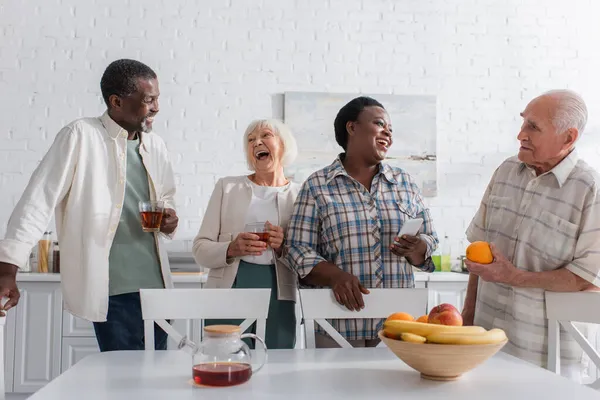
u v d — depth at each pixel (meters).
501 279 1.77
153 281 1.99
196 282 3.15
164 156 2.13
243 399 1.08
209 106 3.73
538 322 1.82
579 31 3.95
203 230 2.20
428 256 1.95
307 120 3.73
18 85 3.65
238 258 2.08
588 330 1.91
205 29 3.75
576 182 1.82
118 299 1.92
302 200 2.03
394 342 1.16
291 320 2.11
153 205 1.83
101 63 3.69
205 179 3.72
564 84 3.93
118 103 1.92
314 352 1.51
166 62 3.72
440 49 3.86
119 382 1.21
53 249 3.33
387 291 1.84
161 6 3.73
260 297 1.81
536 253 1.86
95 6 3.70
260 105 3.76
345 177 2.05
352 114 2.05
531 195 1.91
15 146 3.64
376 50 3.83
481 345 1.11
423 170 3.80
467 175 3.85
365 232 1.97
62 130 1.89
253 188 2.20
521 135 1.88
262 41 3.77
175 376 1.26
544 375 1.28
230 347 1.19
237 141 3.74
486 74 3.89
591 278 1.73
